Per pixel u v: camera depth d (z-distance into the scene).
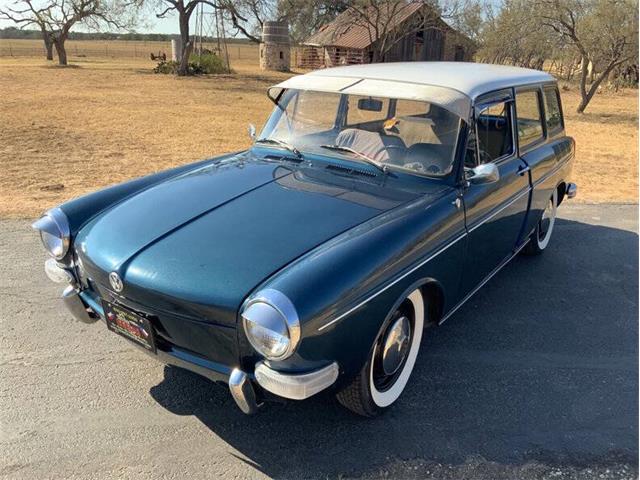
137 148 10.39
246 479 2.57
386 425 2.95
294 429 2.90
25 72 28.89
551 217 5.48
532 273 5.04
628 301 4.53
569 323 4.13
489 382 3.36
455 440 2.86
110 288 2.70
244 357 2.41
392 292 2.66
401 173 3.37
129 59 51.59
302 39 42.50
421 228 2.88
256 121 14.72
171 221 2.89
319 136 3.75
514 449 2.81
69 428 2.86
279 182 3.32
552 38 22.64
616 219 6.76
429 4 31.00
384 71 3.85
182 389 3.20
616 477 2.65
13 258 4.86
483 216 3.57
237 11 34.34
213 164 3.85
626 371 3.53
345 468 2.65
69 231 3.10
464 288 3.57
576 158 11.31
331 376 2.40
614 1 19.27
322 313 2.29
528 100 4.38
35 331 3.75
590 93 19.66
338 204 3.02
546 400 3.21
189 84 25.88
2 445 2.73
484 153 3.65
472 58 37.53
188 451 2.73
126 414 2.98
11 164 8.66
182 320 2.49
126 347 3.59
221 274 2.45
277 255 2.54
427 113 3.37
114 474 2.58
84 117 13.92
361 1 29.81
